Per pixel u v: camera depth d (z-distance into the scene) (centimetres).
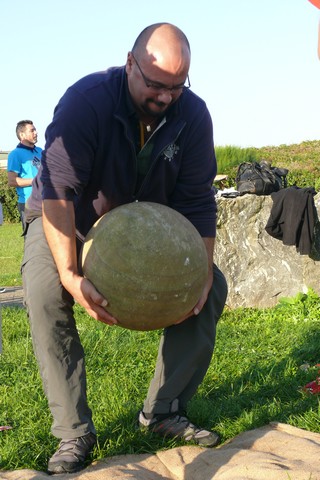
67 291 336
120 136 320
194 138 341
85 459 347
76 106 311
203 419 401
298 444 351
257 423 399
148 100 304
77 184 317
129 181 334
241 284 826
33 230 350
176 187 356
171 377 370
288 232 780
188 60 298
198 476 327
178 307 300
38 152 1036
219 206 830
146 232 295
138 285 290
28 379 495
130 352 567
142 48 298
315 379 483
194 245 305
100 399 436
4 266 1505
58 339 337
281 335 635
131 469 335
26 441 374
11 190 2864
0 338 337
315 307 762
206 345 368
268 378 487
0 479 323
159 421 376
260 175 832
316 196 807
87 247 306
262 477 310
